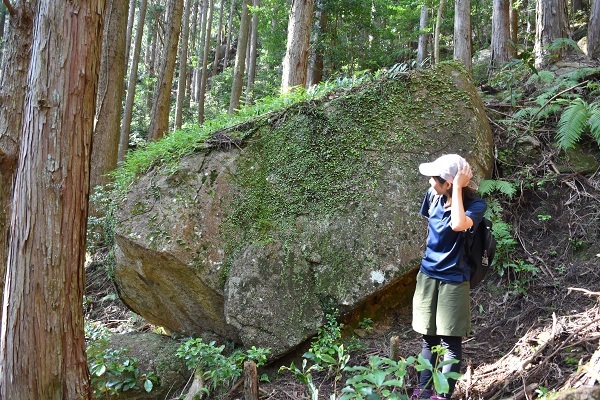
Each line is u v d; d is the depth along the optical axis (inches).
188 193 185.6
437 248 124.3
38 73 107.8
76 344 111.5
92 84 113.0
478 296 173.2
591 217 181.6
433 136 187.8
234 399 151.9
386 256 170.1
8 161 157.9
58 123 107.4
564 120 206.1
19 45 163.9
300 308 167.8
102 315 277.0
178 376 172.2
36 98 107.7
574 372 117.2
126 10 394.3
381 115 191.8
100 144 374.3
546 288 164.1
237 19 1035.9
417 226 173.6
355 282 167.8
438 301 121.8
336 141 189.5
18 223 107.6
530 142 217.6
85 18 110.5
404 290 179.0
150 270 183.2
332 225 176.2
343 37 514.9
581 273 163.6
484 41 772.0
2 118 160.7
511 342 146.5
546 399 98.2
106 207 235.1
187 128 220.4
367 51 530.0
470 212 117.9
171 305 190.4
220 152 194.4
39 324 105.9
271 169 190.1
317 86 231.9
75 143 109.3
